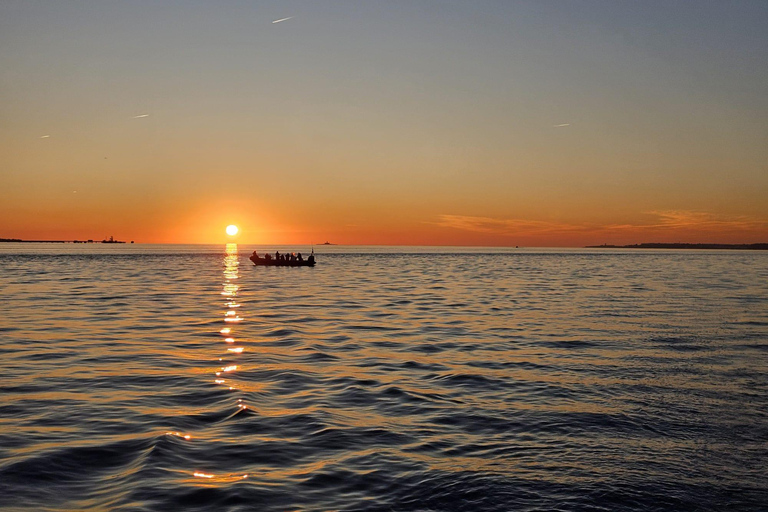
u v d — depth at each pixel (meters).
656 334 27.23
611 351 22.86
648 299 45.34
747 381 17.67
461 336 26.75
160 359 20.84
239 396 15.65
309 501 9.19
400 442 12.09
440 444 12.00
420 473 10.39
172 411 14.16
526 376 18.48
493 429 13.05
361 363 20.52
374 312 36.47
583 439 12.37
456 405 15.04
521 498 9.44
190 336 26.19
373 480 10.06
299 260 113.62
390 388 16.83
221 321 31.52
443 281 69.88
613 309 38.25
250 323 30.81
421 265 126.94
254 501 9.12
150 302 41.97
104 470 10.38
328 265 125.69
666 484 10.09
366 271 97.31
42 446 11.52
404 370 19.39
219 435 12.38
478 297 47.47
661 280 72.00
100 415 13.76
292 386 17.00
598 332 27.94
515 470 10.59
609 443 12.12
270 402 15.16
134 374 18.36
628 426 13.27
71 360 20.55
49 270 91.31
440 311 37.12
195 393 15.98
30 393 15.88
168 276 78.12
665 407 14.82
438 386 17.14
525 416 14.04
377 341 25.27
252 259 115.44
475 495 9.52
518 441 12.23
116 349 22.81
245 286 59.91
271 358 21.23
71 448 11.41
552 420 13.71
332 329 28.83
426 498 9.39
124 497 9.20
